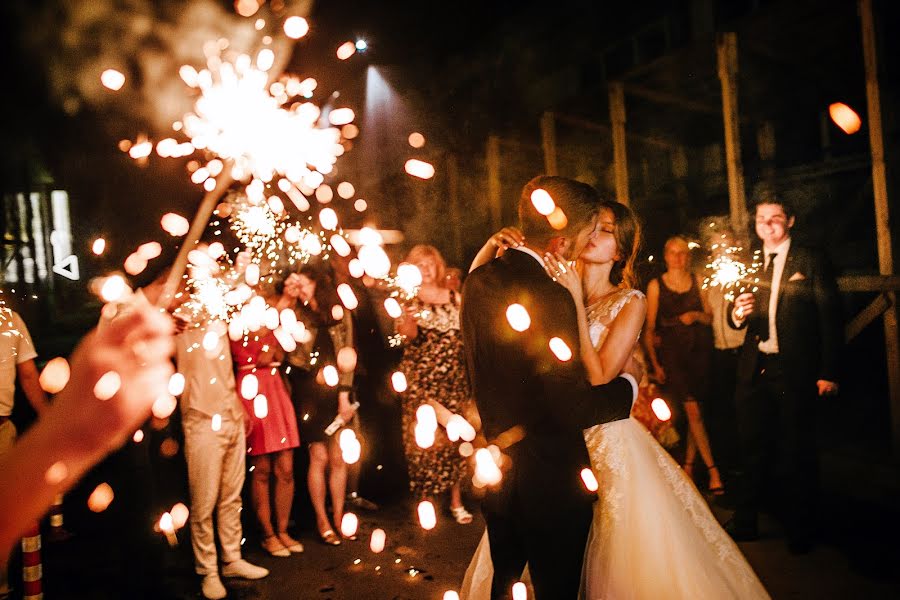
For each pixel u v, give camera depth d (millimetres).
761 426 4023
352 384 4473
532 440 2055
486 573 2461
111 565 4051
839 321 3762
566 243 2193
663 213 8469
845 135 6750
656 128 8344
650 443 2387
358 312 5188
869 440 5047
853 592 3334
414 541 4312
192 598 3609
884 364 5699
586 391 2010
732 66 5469
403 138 10266
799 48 5918
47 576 3926
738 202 5391
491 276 2123
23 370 3471
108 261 8562
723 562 2277
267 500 4223
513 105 8492
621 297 2363
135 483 3742
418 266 4586
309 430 4332
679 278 5008
